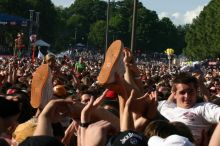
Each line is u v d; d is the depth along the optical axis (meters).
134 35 24.44
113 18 178.62
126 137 4.27
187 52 144.25
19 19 63.72
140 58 162.38
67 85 14.12
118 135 4.31
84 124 4.64
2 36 112.56
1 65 33.00
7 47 113.00
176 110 6.91
